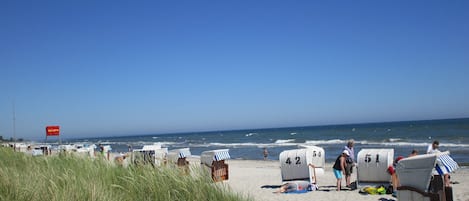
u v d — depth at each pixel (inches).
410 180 297.0
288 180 540.4
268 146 2234.3
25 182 238.1
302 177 530.6
